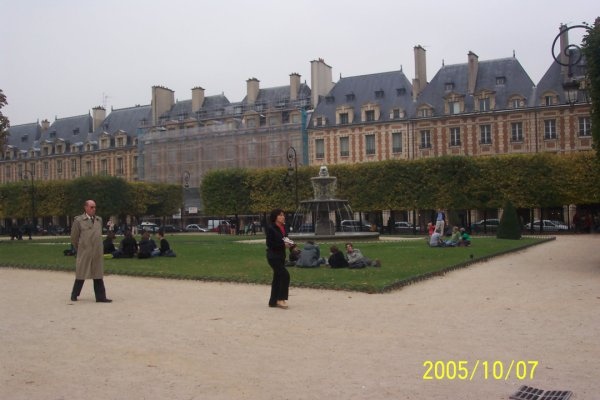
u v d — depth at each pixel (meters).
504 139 66.56
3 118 42.38
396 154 72.62
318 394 6.71
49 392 6.89
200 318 11.40
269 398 6.59
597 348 8.66
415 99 73.00
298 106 81.75
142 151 92.50
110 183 72.88
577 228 53.25
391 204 57.66
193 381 7.25
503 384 7.03
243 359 8.24
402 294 14.28
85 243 13.66
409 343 9.09
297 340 9.38
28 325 10.88
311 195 62.06
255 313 11.87
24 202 76.94
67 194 74.56
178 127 90.75
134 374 7.58
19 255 29.05
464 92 70.12
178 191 81.25
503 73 68.88
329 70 83.19
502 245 31.61
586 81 22.16
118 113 103.06
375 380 7.21
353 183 59.47
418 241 38.06
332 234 39.41
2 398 6.69
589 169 52.22
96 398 6.66
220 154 85.56
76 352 8.76
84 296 14.74
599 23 20.73
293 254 20.69
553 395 6.57
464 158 55.38
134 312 12.22
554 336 9.46
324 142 77.56
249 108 86.00
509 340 9.21
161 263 22.98
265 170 65.06
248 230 67.31
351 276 17.19
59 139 105.12
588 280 16.69
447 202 55.38
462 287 15.46
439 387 6.94
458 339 9.31
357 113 76.25
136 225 81.38
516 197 53.53
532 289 14.92
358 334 9.77
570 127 63.12
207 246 34.94
